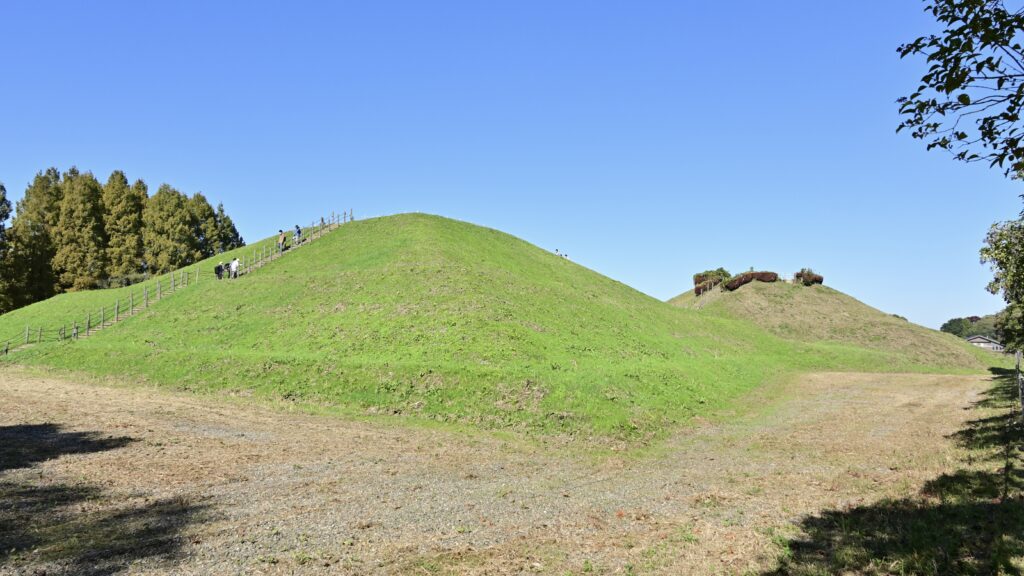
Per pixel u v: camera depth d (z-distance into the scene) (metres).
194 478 15.60
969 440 19.83
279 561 10.21
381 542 11.26
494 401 27.31
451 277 47.94
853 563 9.70
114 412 25.34
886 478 15.88
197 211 101.19
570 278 66.38
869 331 85.75
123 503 13.34
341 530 11.89
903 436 22.73
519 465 18.92
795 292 104.75
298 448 19.78
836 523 12.07
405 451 20.14
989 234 28.69
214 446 19.53
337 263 56.09
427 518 12.83
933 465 16.62
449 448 21.02
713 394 34.59
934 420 26.50
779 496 14.83
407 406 27.47
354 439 21.75
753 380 44.19
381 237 63.38
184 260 90.94
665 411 28.11
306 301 45.88
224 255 70.06
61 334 46.19
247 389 31.06
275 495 14.29
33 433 20.86
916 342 80.50
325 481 15.76
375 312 41.38
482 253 62.47
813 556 10.25
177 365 35.34
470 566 10.16
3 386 32.50
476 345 33.91
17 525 11.66
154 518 12.36
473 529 12.16
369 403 28.09
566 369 31.80
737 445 22.80
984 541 9.98
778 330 88.75
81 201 86.38
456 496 14.77
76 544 10.74
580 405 26.55
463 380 29.16
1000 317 33.53
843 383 45.75
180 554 10.41
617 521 12.88
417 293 44.31
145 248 90.50
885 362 65.94
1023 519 10.69
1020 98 7.61
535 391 27.84
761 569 9.83
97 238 86.94
